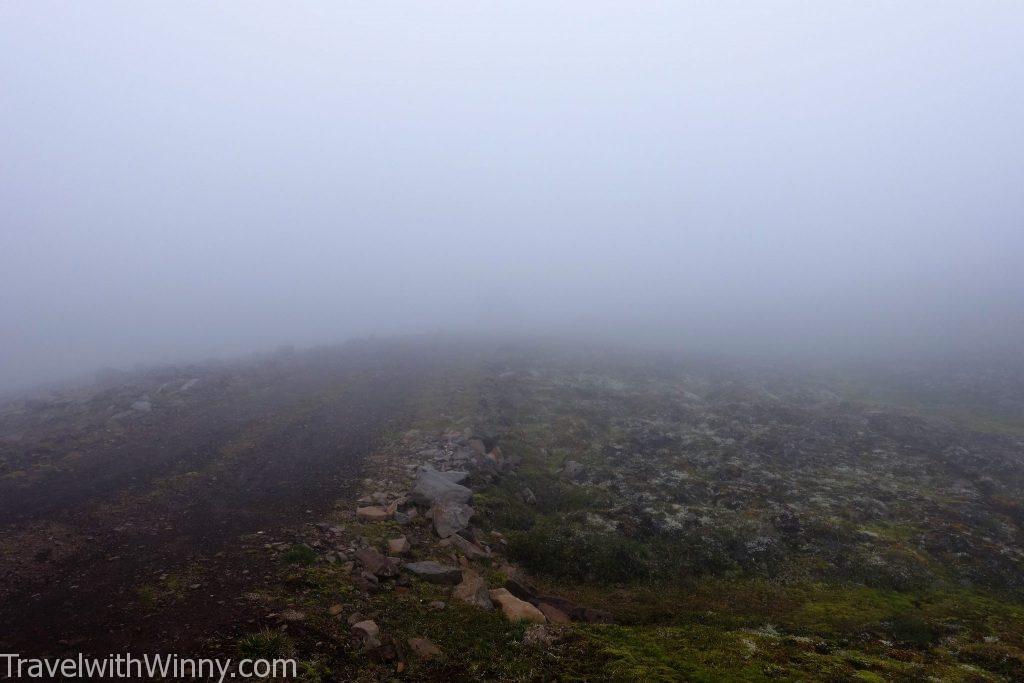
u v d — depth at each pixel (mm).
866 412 38125
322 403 34688
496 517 18453
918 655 11305
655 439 31266
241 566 12859
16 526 14672
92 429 25516
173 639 9727
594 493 22000
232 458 22500
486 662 9812
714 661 10266
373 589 12203
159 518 15938
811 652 11016
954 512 20469
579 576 15469
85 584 11875
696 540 18000
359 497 18328
